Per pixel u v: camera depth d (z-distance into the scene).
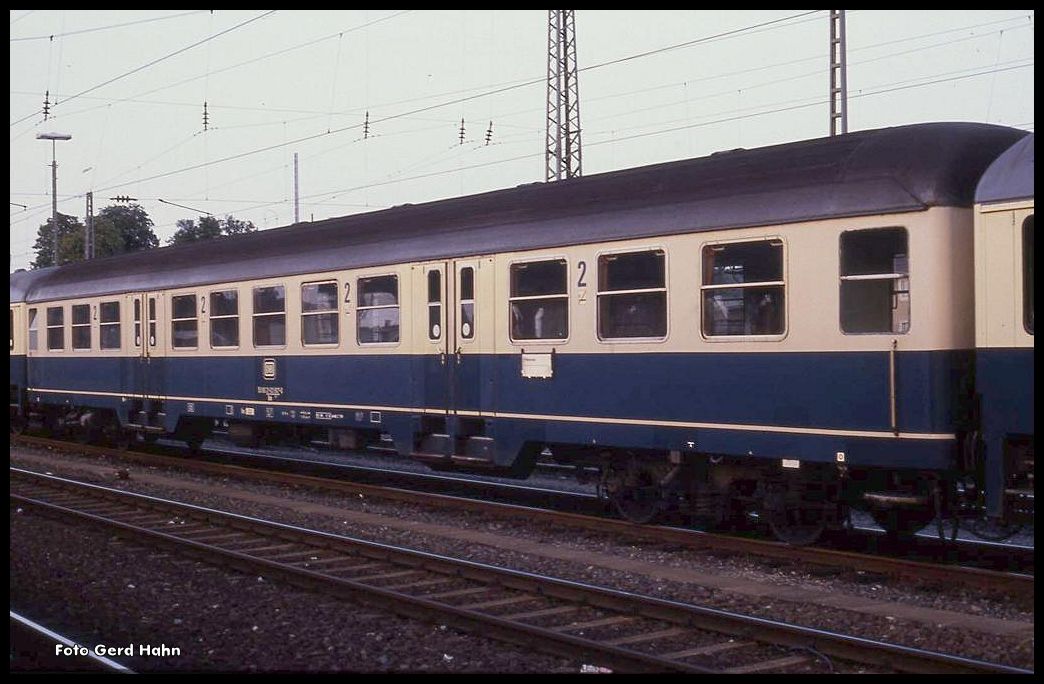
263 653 6.99
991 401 8.57
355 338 14.30
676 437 10.57
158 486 15.61
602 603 7.94
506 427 12.31
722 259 10.21
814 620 7.77
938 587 8.70
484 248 12.52
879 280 9.10
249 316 16.20
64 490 15.02
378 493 14.12
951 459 8.77
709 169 10.61
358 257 14.23
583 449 12.17
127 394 19.27
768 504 10.33
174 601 8.48
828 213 9.35
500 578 8.70
